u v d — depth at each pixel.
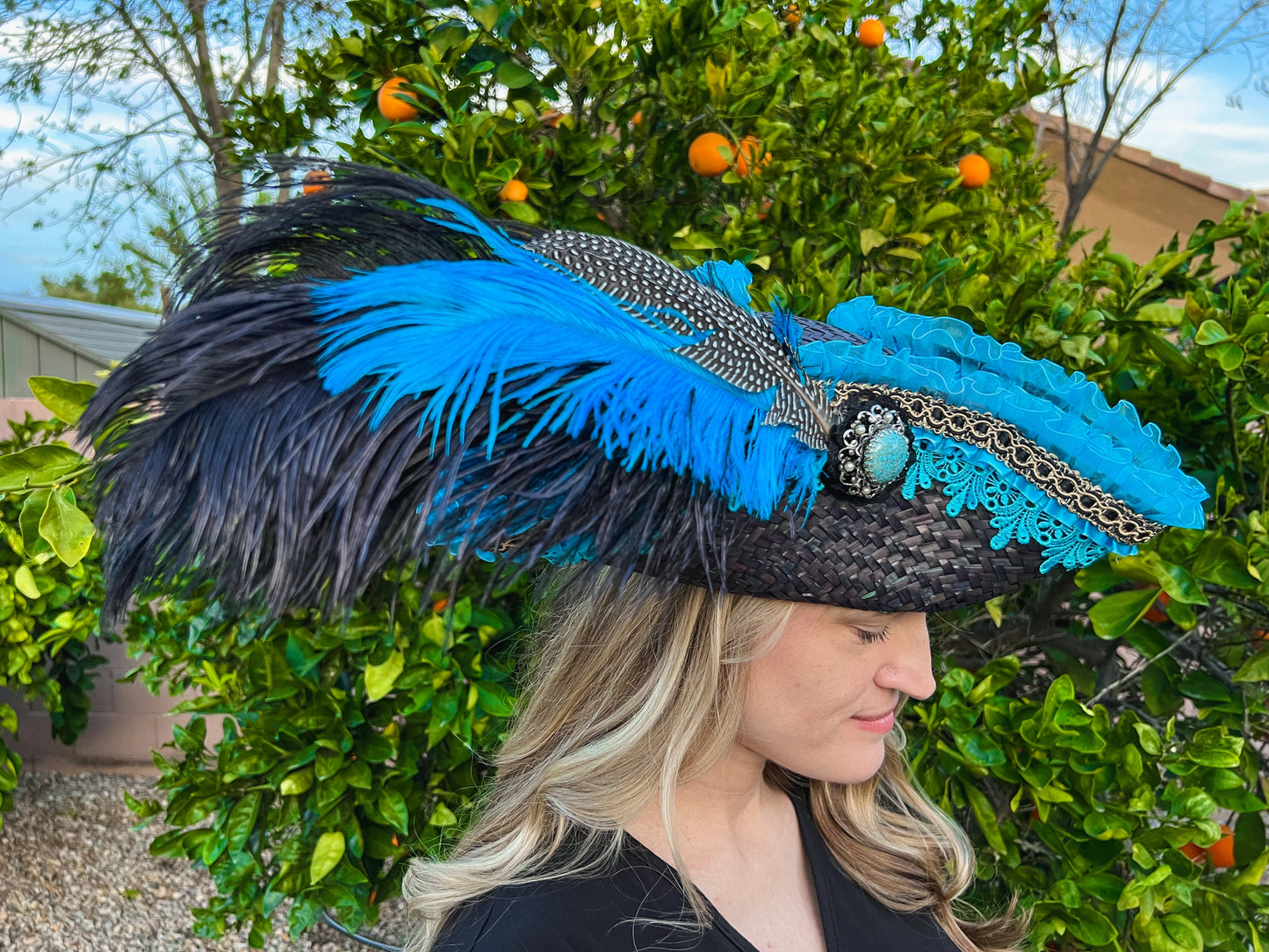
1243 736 1.68
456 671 1.82
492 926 0.82
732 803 0.94
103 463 0.63
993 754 1.54
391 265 0.72
